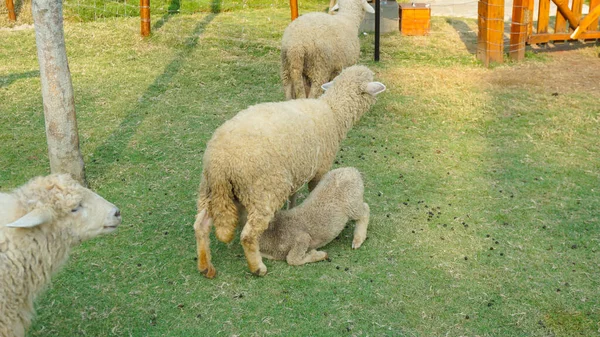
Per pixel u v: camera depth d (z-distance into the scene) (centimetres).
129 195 549
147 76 877
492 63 942
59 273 434
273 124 422
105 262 449
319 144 461
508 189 560
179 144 658
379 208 527
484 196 548
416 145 659
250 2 1305
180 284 425
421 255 459
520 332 379
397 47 1025
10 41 1031
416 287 421
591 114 730
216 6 1262
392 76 878
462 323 387
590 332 379
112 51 987
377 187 565
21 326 335
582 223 502
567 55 983
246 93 823
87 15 1158
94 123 708
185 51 995
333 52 678
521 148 648
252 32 1091
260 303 404
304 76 696
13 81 846
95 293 414
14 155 627
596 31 1005
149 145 655
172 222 506
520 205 531
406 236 484
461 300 408
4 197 326
